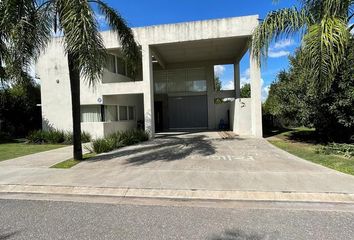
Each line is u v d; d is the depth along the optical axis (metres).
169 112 23.86
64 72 16.86
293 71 12.96
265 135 17.28
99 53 7.48
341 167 7.34
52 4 8.52
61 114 16.95
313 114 11.70
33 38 8.07
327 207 4.82
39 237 3.84
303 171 7.04
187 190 5.83
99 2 9.25
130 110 20.55
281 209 4.77
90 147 12.79
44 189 6.30
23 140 17.86
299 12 9.85
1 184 6.64
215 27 15.18
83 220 4.45
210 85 23.11
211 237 3.74
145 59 15.98
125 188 6.11
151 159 9.23
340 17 8.83
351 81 10.13
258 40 10.43
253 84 15.45
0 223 4.39
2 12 7.47
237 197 5.43
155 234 3.86
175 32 15.60
